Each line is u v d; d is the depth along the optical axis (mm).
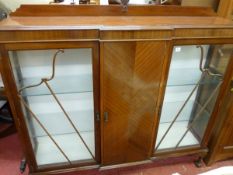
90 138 1298
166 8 1123
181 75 1251
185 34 953
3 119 1786
